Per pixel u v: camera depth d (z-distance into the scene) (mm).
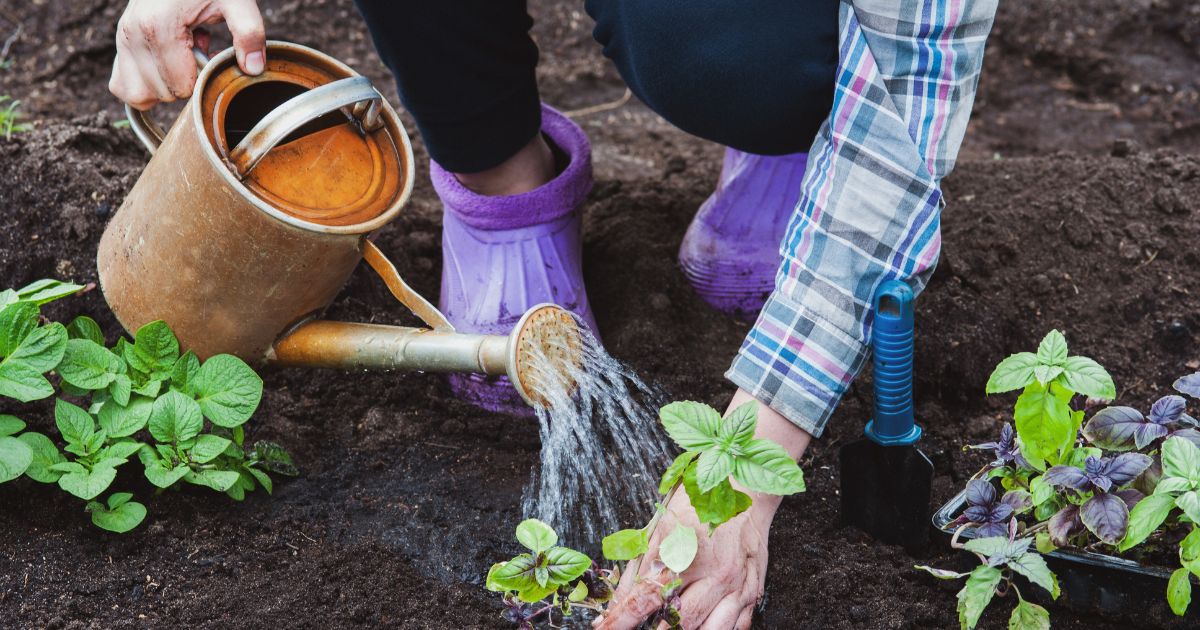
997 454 1708
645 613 1396
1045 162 2594
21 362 1675
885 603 1660
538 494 1876
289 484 1891
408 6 1792
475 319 2080
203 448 1728
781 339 1510
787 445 1545
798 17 1669
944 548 1727
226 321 1693
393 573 1728
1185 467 1429
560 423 1694
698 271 2270
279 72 1637
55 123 2664
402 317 2248
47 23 3229
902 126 1443
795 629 1628
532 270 2064
